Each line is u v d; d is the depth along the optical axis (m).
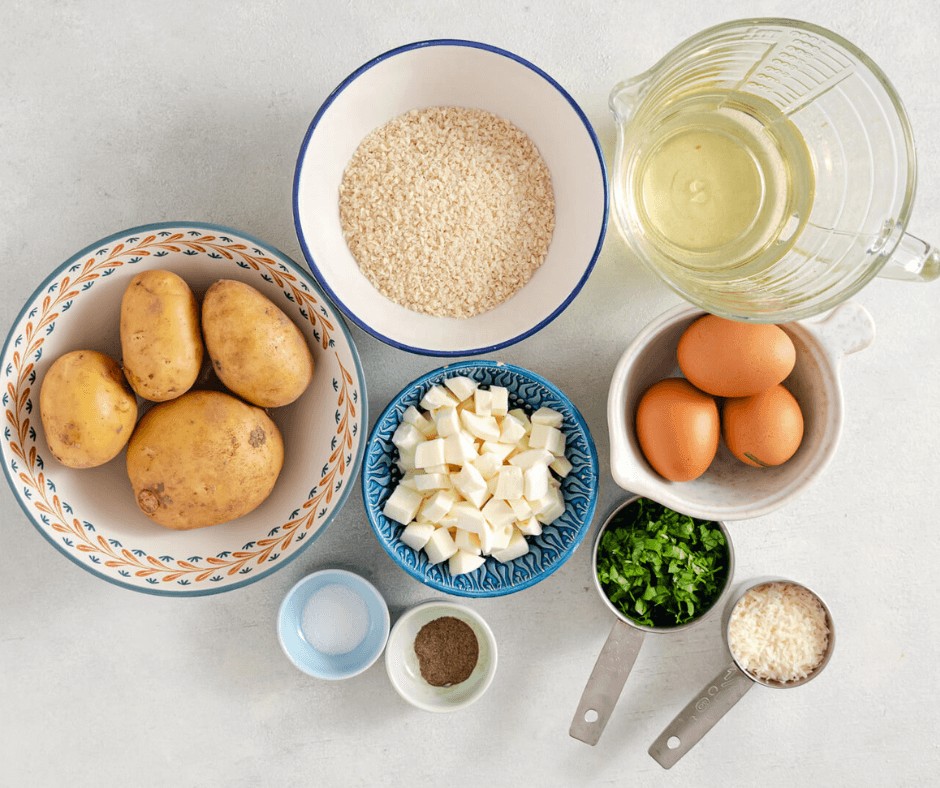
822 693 1.20
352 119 1.00
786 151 1.01
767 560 1.18
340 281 1.02
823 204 1.02
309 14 1.05
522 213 1.05
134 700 1.15
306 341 1.01
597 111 1.09
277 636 1.09
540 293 1.06
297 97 1.06
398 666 1.10
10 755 1.14
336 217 1.04
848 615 1.19
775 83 1.00
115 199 1.06
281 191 1.07
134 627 1.14
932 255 0.92
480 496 1.04
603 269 1.11
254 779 1.17
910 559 1.18
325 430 1.01
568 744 1.19
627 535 1.09
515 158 1.05
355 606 1.11
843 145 0.99
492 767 1.18
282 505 1.03
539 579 1.03
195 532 1.01
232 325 0.90
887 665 1.19
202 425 0.91
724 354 0.96
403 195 1.02
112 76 1.05
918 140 1.11
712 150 1.01
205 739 1.16
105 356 0.94
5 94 1.04
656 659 1.18
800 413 1.01
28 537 1.11
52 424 0.90
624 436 1.00
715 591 1.09
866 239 0.95
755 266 1.02
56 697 1.14
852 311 0.99
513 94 1.01
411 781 1.18
